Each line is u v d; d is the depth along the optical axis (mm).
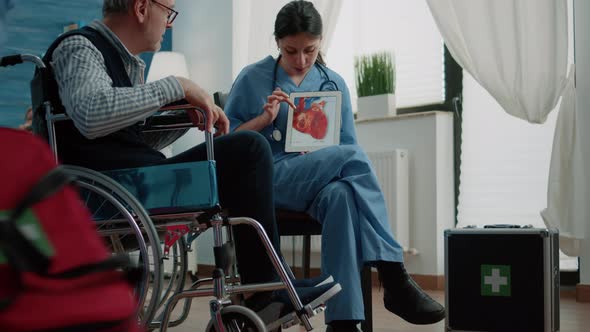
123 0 1760
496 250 2508
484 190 4070
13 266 634
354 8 4660
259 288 1631
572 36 3732
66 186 717
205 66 5238
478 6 3627
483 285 2525
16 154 699
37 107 1664
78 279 669
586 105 3598
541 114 3514
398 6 4445
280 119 2541
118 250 1631
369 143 4352
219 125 1745
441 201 4078
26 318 626
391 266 2316
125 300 689
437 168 4059
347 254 2201
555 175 3496
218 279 1569
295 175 2334
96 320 653
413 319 2328
